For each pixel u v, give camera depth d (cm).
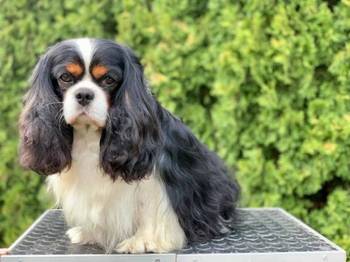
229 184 112
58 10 151
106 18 151
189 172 96
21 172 156
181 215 93
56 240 98
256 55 136
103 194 90
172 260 86
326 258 87
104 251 91
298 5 136
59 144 89
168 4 144
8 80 153
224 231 103
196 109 145
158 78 142
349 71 132
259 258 86
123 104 87
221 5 140
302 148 136
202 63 141
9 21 153
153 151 90
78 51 87
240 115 140
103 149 88
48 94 89
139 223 92
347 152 135
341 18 133
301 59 134
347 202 137
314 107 135
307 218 141
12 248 92
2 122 154
